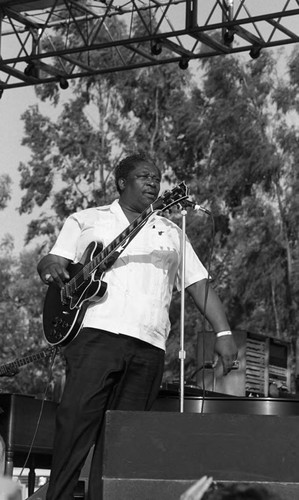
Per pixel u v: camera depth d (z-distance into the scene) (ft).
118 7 34.55
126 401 13.94
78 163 84.02
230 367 14.87
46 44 65.72
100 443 13.80
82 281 14.07
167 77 79.71
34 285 81.87
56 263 14.67
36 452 18.74
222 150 78.23
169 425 11.80
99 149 83.10
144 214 13.97
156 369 14.23
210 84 78.69
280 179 76.07
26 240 83.76
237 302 75.10
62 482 13.46
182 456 11.73
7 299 81.71
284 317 74.18
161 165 80.23
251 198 76.33
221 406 20.03
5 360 80.59
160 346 14.26
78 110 83.82
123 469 11.75
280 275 74.18
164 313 14.46
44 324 14.52
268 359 22.99
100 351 13.85
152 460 11.75
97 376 13.69
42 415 18.94
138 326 14.01
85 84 82.89
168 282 14.64
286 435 11.69
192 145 79.20
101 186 83.35
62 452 13.52
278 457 11.66
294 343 73.31
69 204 84.28
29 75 35.01
